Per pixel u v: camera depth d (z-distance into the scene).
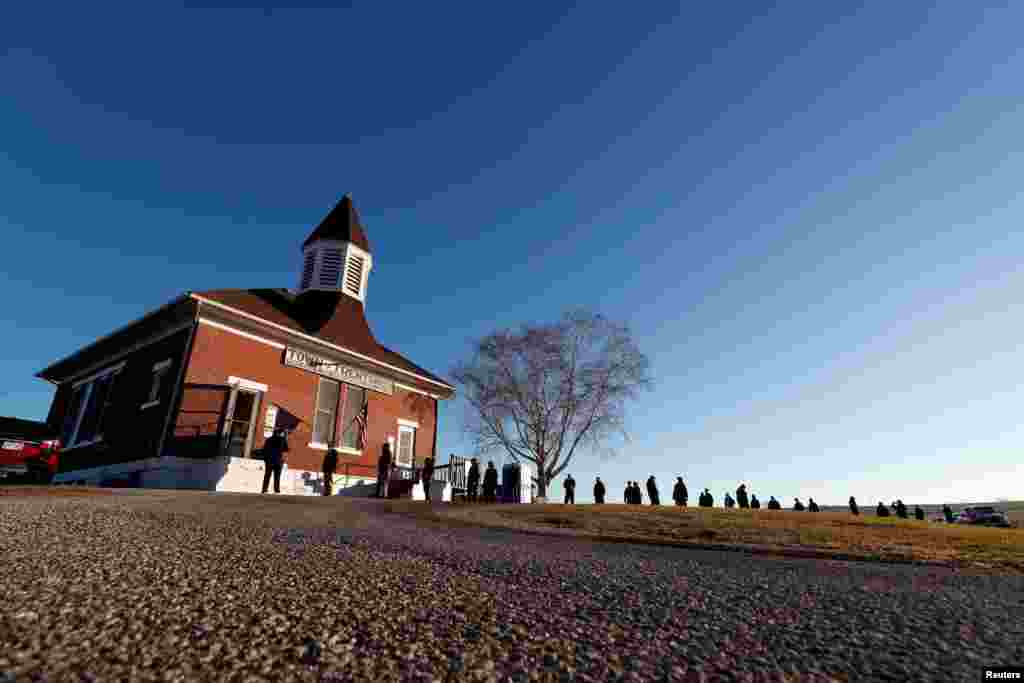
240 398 18.61
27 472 19.11
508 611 2.89
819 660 2.22
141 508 7.02
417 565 4.20
